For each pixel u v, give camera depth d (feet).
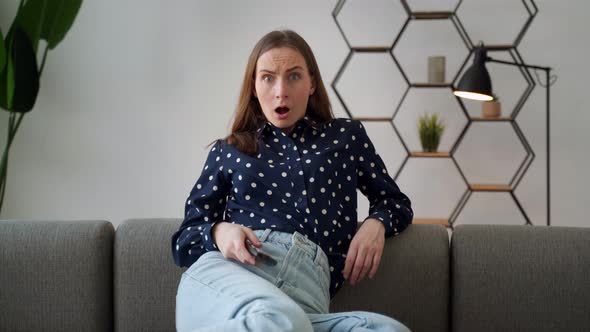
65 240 5.10
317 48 10.23
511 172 10.23
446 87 10.12
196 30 10.28
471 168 10.31
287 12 10.20
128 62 10.31
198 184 5.05
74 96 10.34
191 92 10.34
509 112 10.10
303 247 4.55
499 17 10.03
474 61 8.46
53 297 5.07
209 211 4.96
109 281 5.18
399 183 10.48
